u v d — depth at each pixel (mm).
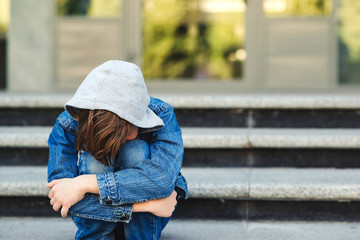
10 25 5527
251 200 2322
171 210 1822
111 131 1572
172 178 1766
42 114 3170
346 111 3068
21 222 2303
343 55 5641
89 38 5703
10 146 2715
